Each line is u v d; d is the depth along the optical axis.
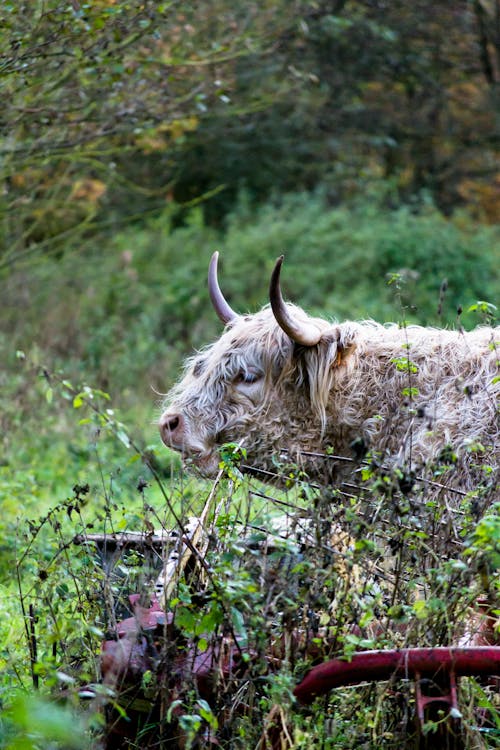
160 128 15.44
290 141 34.09
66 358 20.88
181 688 5.69
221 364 8.77
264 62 23.55
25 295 24.36
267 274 28.36
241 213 32.88
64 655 6.41
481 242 28.95
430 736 5.47
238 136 33.25
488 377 8.16
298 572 5.73
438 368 8.41
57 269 27.20
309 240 28.83
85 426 14.87
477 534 5.48
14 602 8.84
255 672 5.64
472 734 5.71
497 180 37.75
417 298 25.92
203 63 14.26
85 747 5.43
